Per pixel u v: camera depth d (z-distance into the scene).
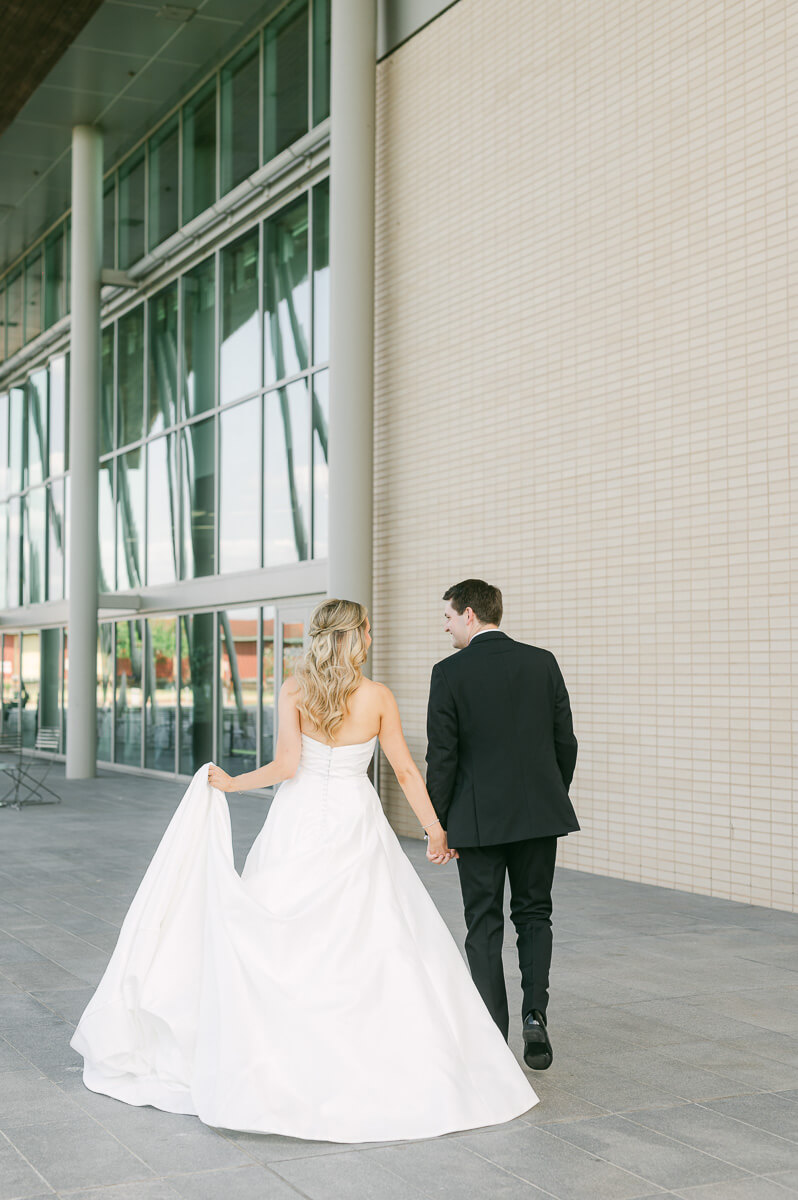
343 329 11.17
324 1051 3.58
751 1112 3.77
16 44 13.96
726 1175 3.26
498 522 9.89
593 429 8.91
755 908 7.36
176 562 16.48
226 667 15.07
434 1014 3.71
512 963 5.85
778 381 7.43
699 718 7.91
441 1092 3.59
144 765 17.55
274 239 14.00
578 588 9.00
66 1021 4.78
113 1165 3.31
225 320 15.16
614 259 8.77
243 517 14.64
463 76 10.48
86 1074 4.03
